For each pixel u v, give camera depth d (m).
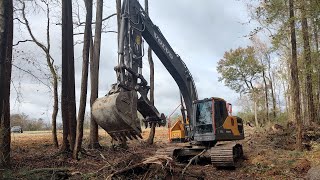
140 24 10.91
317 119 21.97
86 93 12.63
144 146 19.05
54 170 8.96
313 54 18.36
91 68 17.16
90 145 15.95
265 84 40.81
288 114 34.38
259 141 17.75
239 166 12.35
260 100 44.09
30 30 17.45
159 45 11.79
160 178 8.99
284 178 10.25
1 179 8.20
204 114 12.98
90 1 13.27
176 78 12.77
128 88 8.80
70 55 13.61
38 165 10.98
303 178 9.97
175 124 15.57
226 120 13.27
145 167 9.52
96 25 17.34
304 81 21.92
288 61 23.64
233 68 45.31
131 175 9.16
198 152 13.02
